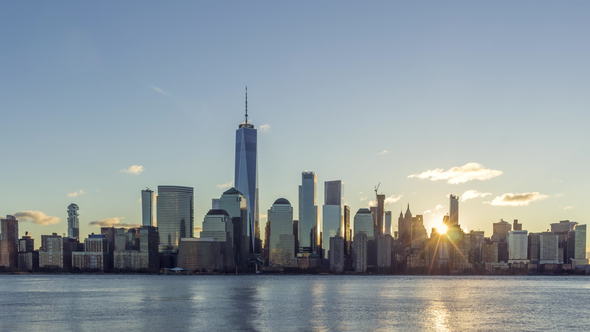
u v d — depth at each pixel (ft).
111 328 620.49
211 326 631.97
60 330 607.37
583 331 622.54
